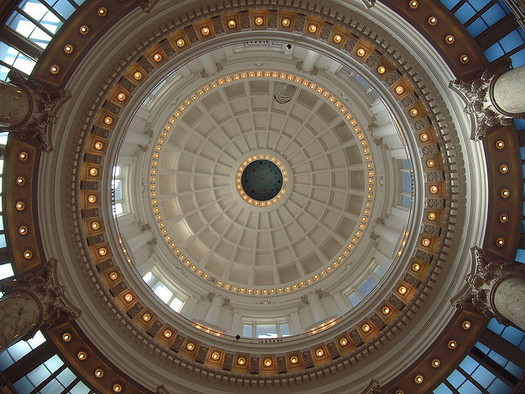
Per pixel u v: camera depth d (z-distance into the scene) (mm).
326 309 25203
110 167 18531
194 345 19375
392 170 25984
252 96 29375
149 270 25156
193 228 30844
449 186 17328
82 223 17828
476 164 16312
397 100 17656
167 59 17594
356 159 29719
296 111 30375
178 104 25938
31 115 14289
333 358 18984
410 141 18297
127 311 19047
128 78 17422
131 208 25516
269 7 16469
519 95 12812
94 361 17266
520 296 13742
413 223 19172
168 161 29656
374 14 15781
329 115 29594
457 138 16531
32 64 15430
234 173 32031
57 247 16969
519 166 15562
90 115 16734
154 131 25766
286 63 24906
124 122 18188
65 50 15281
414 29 15414
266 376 18453
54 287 16156
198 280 27031
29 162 15570
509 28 14469
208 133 30781
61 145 16359
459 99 15734
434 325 17547
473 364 17141
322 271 27625
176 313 20391
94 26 15359
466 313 16766
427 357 17297
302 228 31812
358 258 26719
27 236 16031
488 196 16062
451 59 15305
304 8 16328
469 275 16297
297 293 27000
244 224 32156
